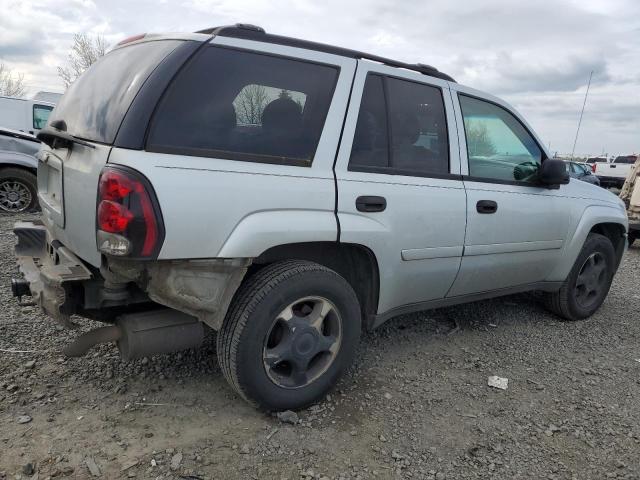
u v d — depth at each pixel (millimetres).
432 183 3422
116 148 2381
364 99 3139
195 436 2678
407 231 3266
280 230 2691
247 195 2605
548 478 2590
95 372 3211
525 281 4305
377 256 3145
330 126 2965
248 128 2721
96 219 2396
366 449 2693
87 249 2553
